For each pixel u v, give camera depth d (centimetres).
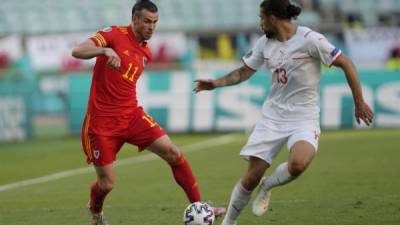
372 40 6912
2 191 3806
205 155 5003
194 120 6356
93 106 2512
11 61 7162
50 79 6562
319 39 2303
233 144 5559
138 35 2530
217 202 3212
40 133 6544
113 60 2309
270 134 2375
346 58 2300
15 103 6494
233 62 7262
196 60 7300
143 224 2717
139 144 2559
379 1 8325
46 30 8750
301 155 2280
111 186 2544
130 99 2539
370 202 3012
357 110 2316
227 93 6325
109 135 2509
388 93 6191
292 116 2369
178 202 3216
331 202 3050
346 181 3650
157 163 4697
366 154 4703
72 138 6431
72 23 8731
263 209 2472
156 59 7331
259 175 2386
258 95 6288
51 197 3516
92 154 2525
